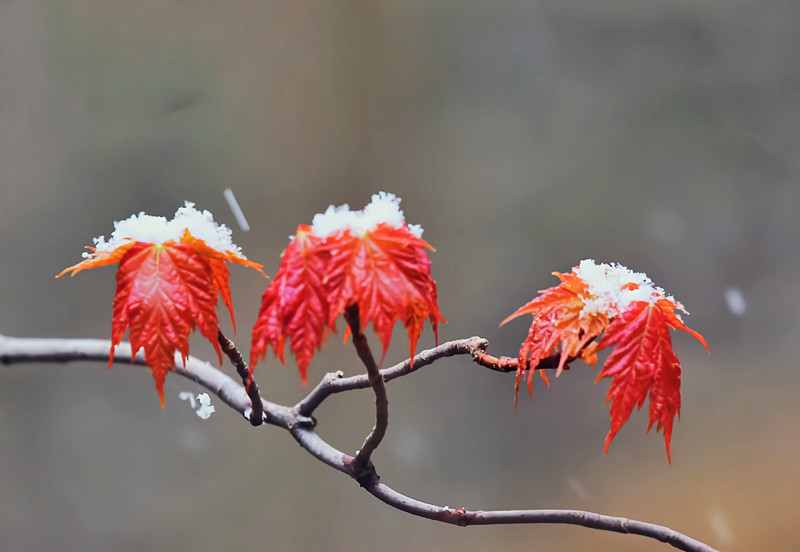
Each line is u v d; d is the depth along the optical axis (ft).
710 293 15.87
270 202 14.85
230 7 14.78
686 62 16.56
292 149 15.14
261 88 15.03
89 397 11.97
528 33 16.55
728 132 16.42
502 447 13.32
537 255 16.07
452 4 16.33
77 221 13.53
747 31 16.24
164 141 14.32
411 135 16.14
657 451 12.92
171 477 11.83
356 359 13.26
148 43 14.25
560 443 13.12
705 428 13.24
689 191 16.42
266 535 11.84
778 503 11.30
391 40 16.03
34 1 13.51
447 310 15.30
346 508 12.30
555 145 16.57
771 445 12.51
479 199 16.22
